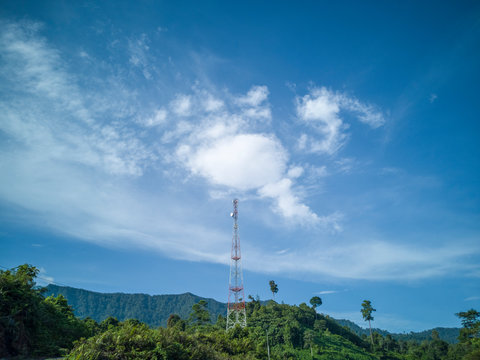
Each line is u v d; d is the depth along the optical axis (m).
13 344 24.42
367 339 145.25
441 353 108.56
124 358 29.38
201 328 88.75
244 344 58.34
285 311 128.25
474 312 90.06
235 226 89.69
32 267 33.31
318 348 96.88
